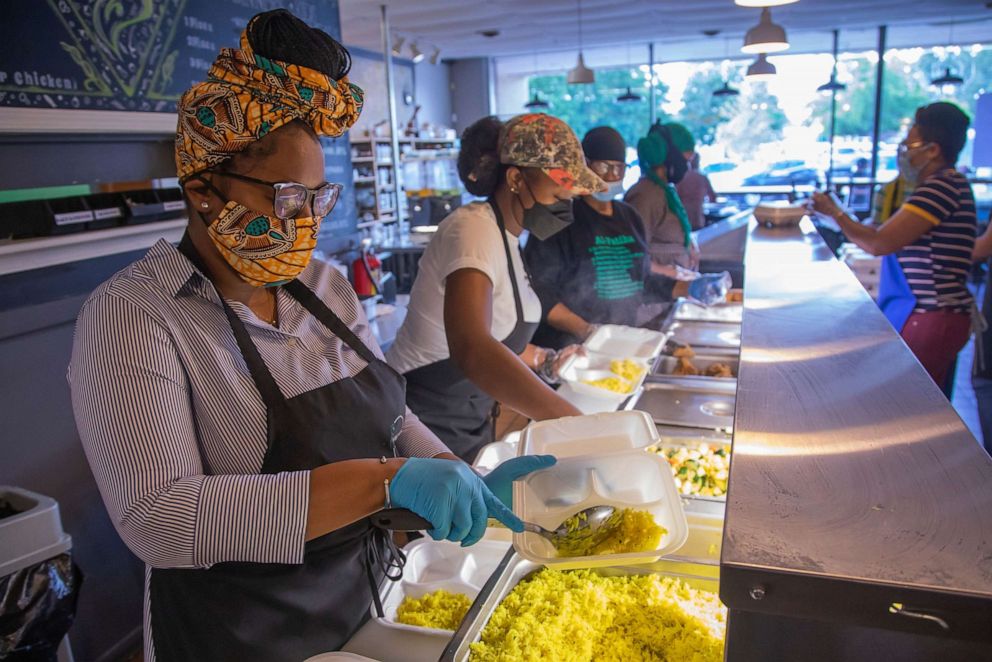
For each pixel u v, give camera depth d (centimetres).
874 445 75
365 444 110
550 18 882
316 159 94
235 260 96
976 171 963
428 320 179
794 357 106
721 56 1193
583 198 271
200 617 105
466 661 99
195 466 92
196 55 310
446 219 176
